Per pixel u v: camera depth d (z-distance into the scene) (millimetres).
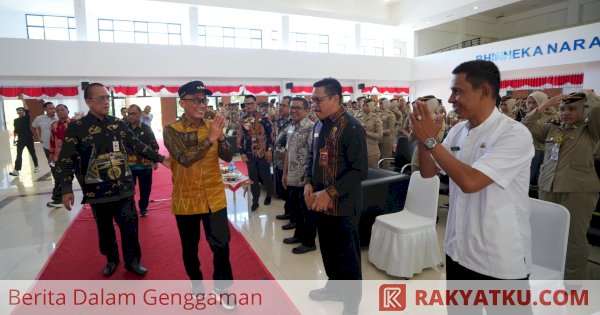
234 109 9266
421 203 2820
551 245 1763
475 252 1149
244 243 3234
